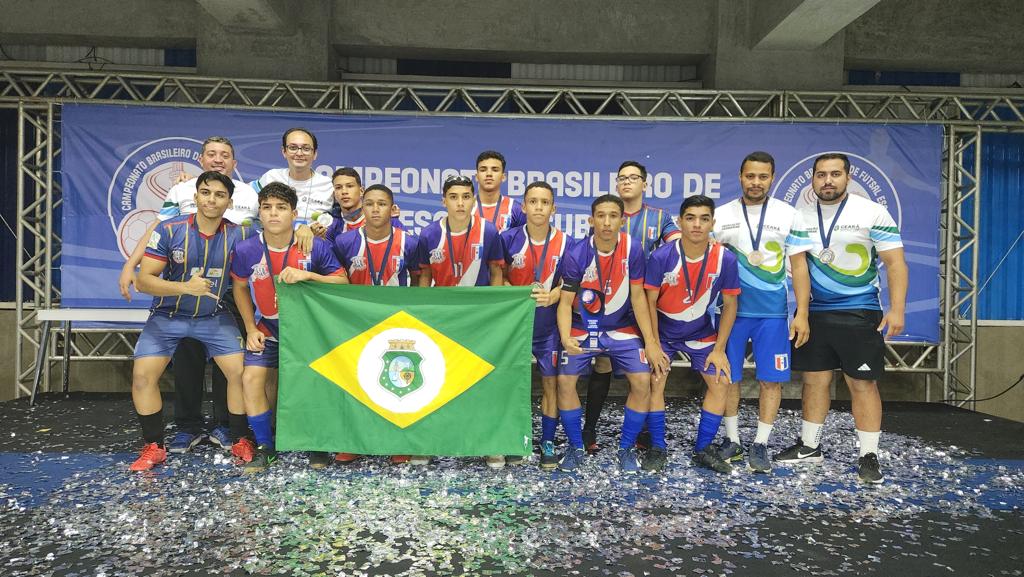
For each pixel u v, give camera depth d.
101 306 6.31
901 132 6.47
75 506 3.03
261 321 3.76
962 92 6.97
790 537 2.77
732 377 3.76
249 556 2.51
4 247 7.18
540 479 3.46
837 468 3.78
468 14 7.20
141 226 6.32
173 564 2.44
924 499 3.29
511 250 3.71
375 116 6.43
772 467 3.78
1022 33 7.41
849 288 3.66
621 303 3.67
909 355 7.11
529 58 7.55
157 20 7.12
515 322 3.54
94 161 6.27
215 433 4.09
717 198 6.52
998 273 7.48
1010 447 4.54
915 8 7.38
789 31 6.52
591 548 2.62
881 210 3.62
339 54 7.44
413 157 6.46
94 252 6.29
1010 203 7.48
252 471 3.52
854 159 6.47
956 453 4.33
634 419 3.70
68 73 6.30
